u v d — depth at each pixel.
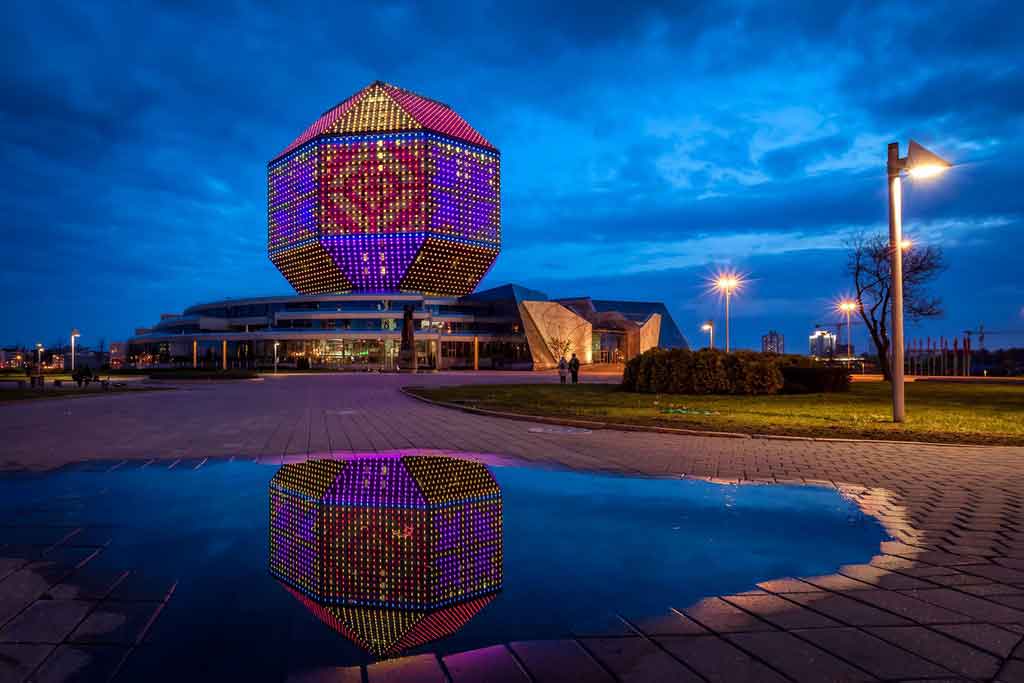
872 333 44.56
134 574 4.53
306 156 166.12
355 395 29.52
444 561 4.75
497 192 173.00
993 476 8.62
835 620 3.79
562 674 3.09
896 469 9.22
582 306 113.75
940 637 3.55
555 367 98.62
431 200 161.38
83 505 6.75
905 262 43.72
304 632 3.55
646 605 4.00
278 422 16.22
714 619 3.79
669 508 6.71
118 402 24.56
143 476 8.44
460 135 168.88
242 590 4.19
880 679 3.06
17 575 4.52
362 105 168.50
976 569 4.75
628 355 118.44
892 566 4.82
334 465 9.27
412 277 165.88
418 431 14.04
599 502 6.96
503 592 4.18
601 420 15.45
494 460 9.87
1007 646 3.43
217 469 8.97
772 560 4.95
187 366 105.25
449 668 3.15
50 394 30.09
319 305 104.31
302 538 5.41
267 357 99.44
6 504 6.79
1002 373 64.88
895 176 15.55
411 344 83.94
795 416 17.03
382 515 6.04
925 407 20.67
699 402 22.89
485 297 108.81
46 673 3.11
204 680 3.03
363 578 4.37
